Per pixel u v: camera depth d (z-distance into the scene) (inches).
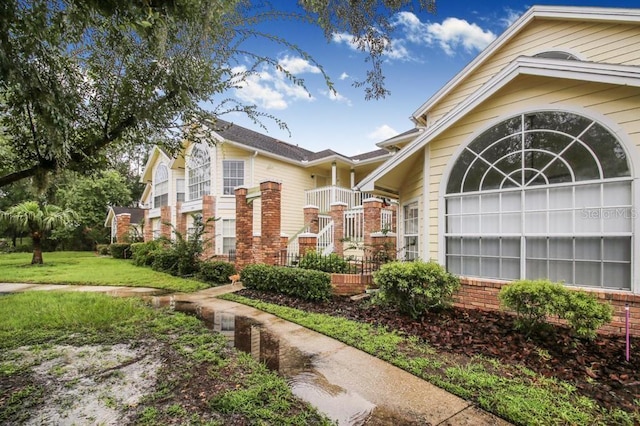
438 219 253.3
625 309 168.6
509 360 148.9
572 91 195.3
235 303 286.7
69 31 95.3
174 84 127.2
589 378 130.4
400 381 133.6
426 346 168.9
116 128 133.4
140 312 240.8
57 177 144.7
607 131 183.6
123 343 176.9
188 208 623.2
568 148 196.4
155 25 93.2
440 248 250.5
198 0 96.5
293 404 114.7
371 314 230.5
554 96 201.6
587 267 189.0
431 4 148.3
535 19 309.1
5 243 1015.0
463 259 240.2
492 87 217.5
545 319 180.2
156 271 503.8
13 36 89.4
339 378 136.2
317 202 599.8
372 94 170.2
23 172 128.6
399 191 351.9
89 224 1072.2
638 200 173.2
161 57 110.6
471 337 177.3
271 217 380.5
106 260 722.8
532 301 167.5
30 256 819.4
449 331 187.6
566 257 196.1
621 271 178.7
